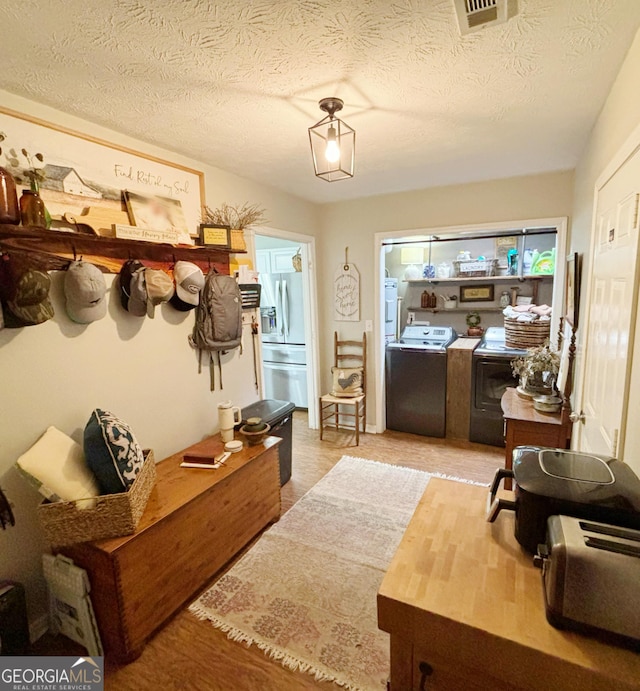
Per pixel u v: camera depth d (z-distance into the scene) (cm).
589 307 195
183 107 175
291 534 234
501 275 427
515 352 349
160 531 165
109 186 197
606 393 151
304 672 150
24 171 163
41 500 169
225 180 272
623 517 90
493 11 115
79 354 184
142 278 198
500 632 82
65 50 131
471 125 204
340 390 382
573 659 76
